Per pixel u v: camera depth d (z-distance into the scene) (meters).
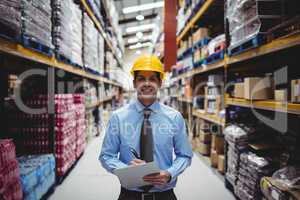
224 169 2.82
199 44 4.00
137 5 11.48
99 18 4.97
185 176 2.97
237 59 2.39
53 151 2.53
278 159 2.08
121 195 1.47
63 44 2.56
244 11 2.12
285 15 1.87
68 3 2.75
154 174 1.23
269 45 1.79
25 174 1.84
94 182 2.75
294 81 1.62
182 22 5.29
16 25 1.50
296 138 2.34
